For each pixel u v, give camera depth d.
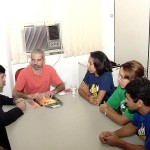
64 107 2.09
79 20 3.73
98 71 2.32
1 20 3.25
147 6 3.30
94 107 2.08
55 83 2.71
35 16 3.50
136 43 3.65
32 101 2.27
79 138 1.56
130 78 1.82
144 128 1.47
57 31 3.69
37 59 2.54
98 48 4.01
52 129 1.69
